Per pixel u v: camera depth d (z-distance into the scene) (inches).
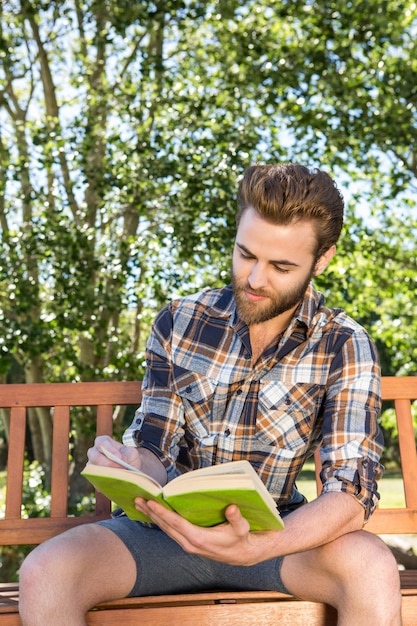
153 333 65.9
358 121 237.5
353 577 50.1
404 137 235.8
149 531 58.4
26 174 220.4
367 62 246.4
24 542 75.4
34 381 230.4
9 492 76.6
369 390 58.6
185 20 236.5
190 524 47.6
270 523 46.5
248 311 58.2
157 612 56.4
